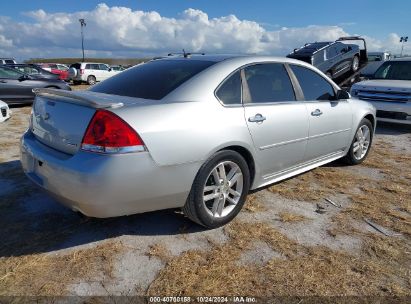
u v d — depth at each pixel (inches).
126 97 121.8
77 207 107.0
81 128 105.1
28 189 159.9
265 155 140.3
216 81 127.0
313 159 172.4
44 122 121.4
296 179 182.1
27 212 138.6
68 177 103.2
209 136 117.0
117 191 102.1
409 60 364.2
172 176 110.7
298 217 139.3
